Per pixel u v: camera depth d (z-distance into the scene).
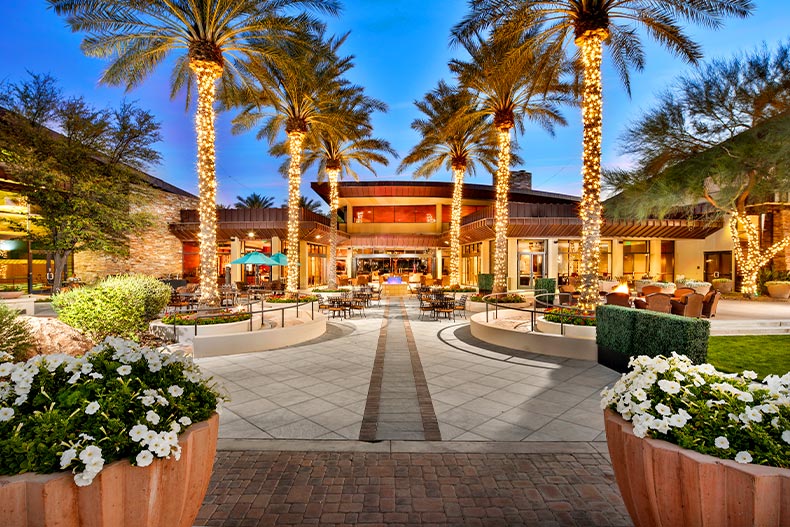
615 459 2.15
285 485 3.14
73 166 14.66
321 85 17.08
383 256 34.03
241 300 17.44
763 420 1.91
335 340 9.77
